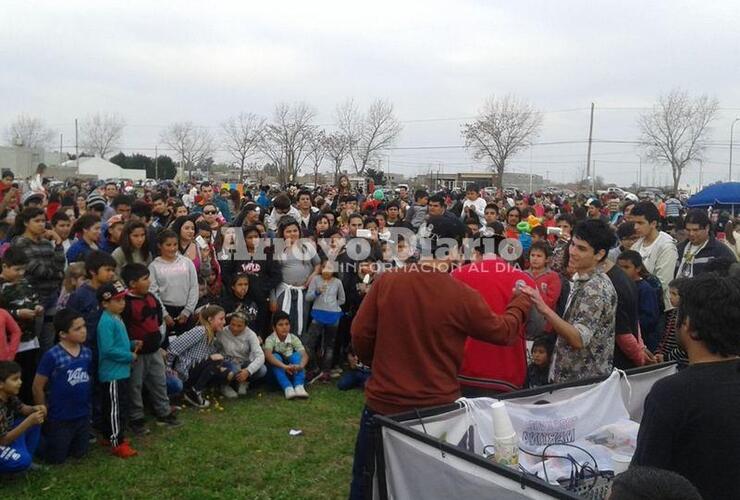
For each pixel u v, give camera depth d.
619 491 1.71
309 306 7.86
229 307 7.51
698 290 2.29
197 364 6.75
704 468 2.14
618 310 4.50
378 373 3.42
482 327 3.34
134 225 6.76
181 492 4.70
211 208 9.55
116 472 5.00
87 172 58.66
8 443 4.72
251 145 47.97
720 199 19.56
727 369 2.22
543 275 5.20
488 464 2.48
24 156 32.84
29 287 5.77
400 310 3.36
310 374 7.72
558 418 3.56
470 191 13.28
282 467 5.18
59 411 5.10
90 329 5.47
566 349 4.11
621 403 3.88
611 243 4.01
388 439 2.96
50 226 8.05
